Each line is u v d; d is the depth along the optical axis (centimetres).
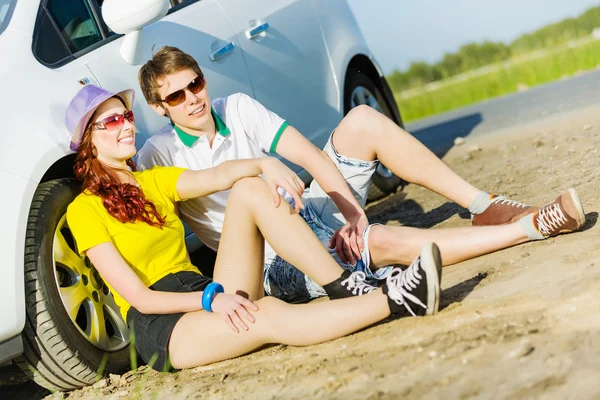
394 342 252
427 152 329
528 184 444
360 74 543
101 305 327
